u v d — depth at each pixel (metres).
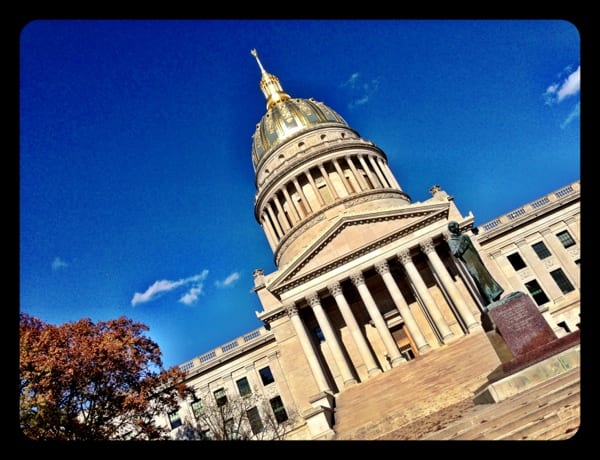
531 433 11.77
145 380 37.47
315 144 77.31
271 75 95.31
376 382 39.97
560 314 53.56
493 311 19.42
